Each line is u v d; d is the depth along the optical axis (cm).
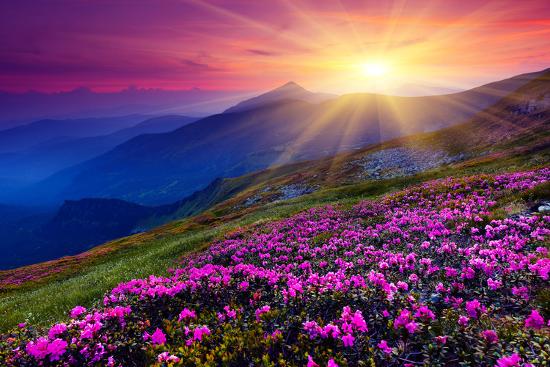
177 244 3098
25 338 742
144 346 680
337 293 789
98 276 2434
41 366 607
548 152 4200
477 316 647
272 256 1706
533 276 791
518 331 598
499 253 975
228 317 805
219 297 940
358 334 642
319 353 593
